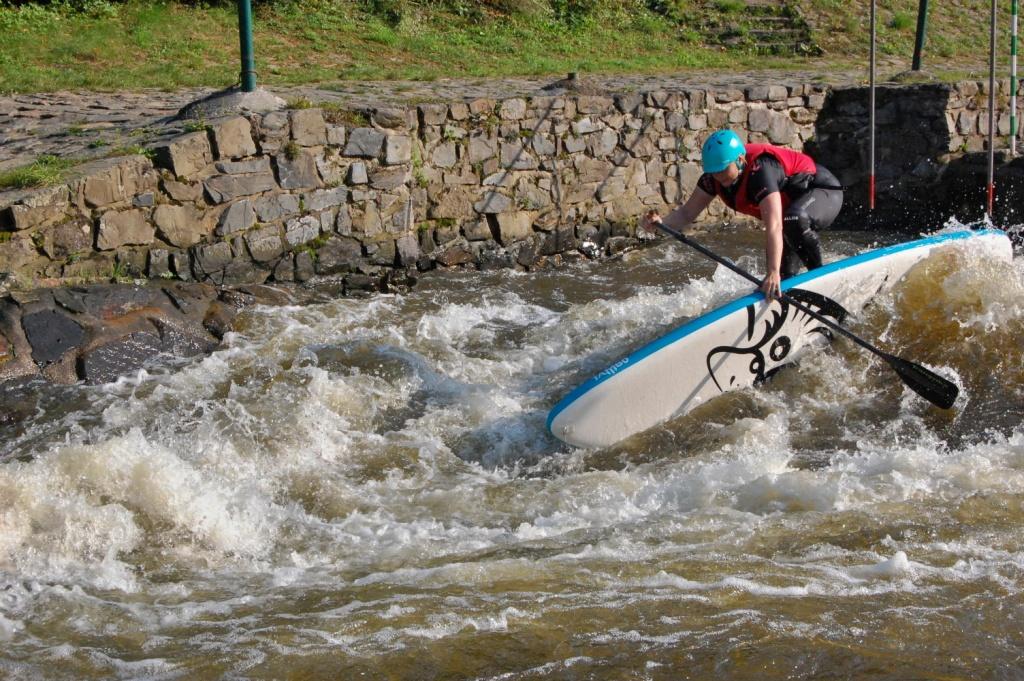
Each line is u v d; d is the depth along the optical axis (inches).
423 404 248.1
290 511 195.2
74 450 193.9
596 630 146.1
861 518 180.2
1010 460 204.1
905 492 189.9
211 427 226.5
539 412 239.8
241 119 323.6
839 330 233.5
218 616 153.8
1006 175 429.7
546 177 399.9
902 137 455.2
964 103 448.5
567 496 198.2
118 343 265.7
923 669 135.9
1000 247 278.1
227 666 139.3
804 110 462.6
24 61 469.4
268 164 330.0
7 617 153.8
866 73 544.1
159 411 239.5
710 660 138.3
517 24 599.5
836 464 206.7
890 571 160.2
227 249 323.9
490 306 327.9
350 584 163.2
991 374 249.1
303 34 533.6
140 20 525.0
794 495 190.4
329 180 343.3
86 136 335.9
